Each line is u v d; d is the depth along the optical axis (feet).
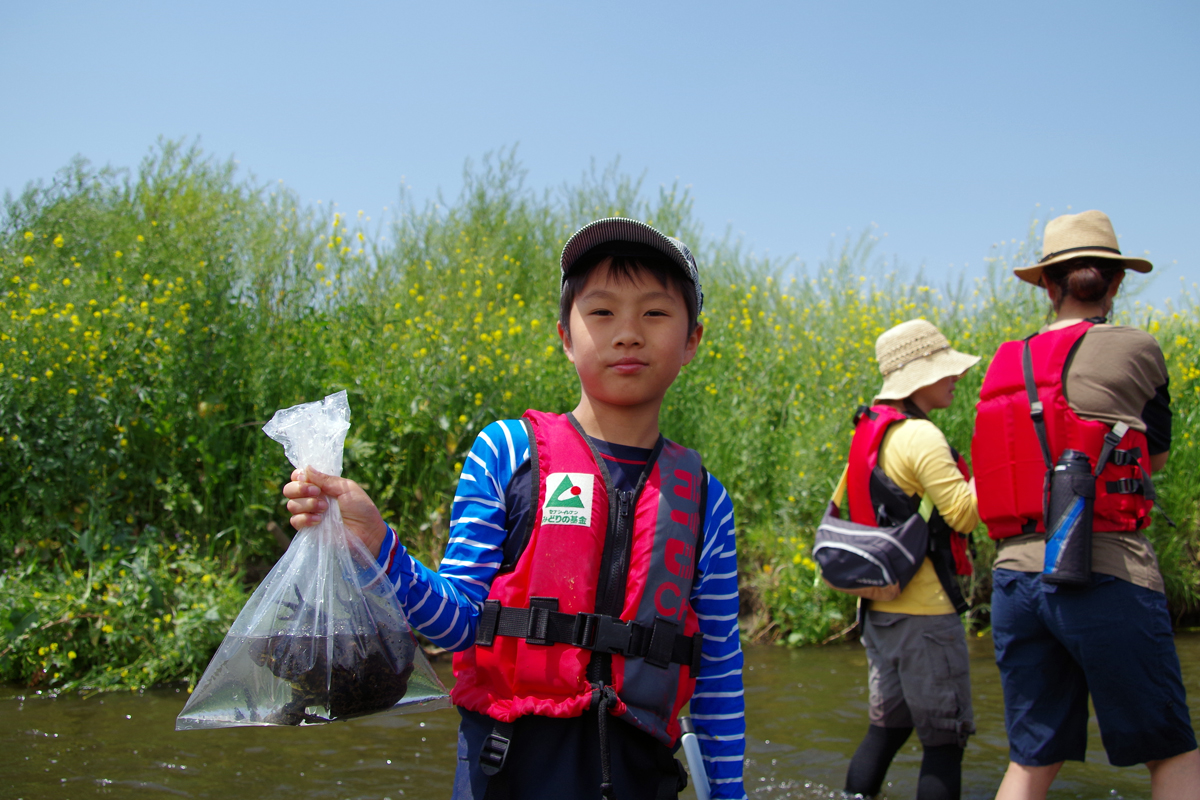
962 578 18.51
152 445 16.70
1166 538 19.77
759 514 20.38
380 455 17.31
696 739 4.85
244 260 21.43
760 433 21.31
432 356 18.24
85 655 13.73
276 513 16.67
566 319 5.27
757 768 10.95
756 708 13.44
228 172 23.53
